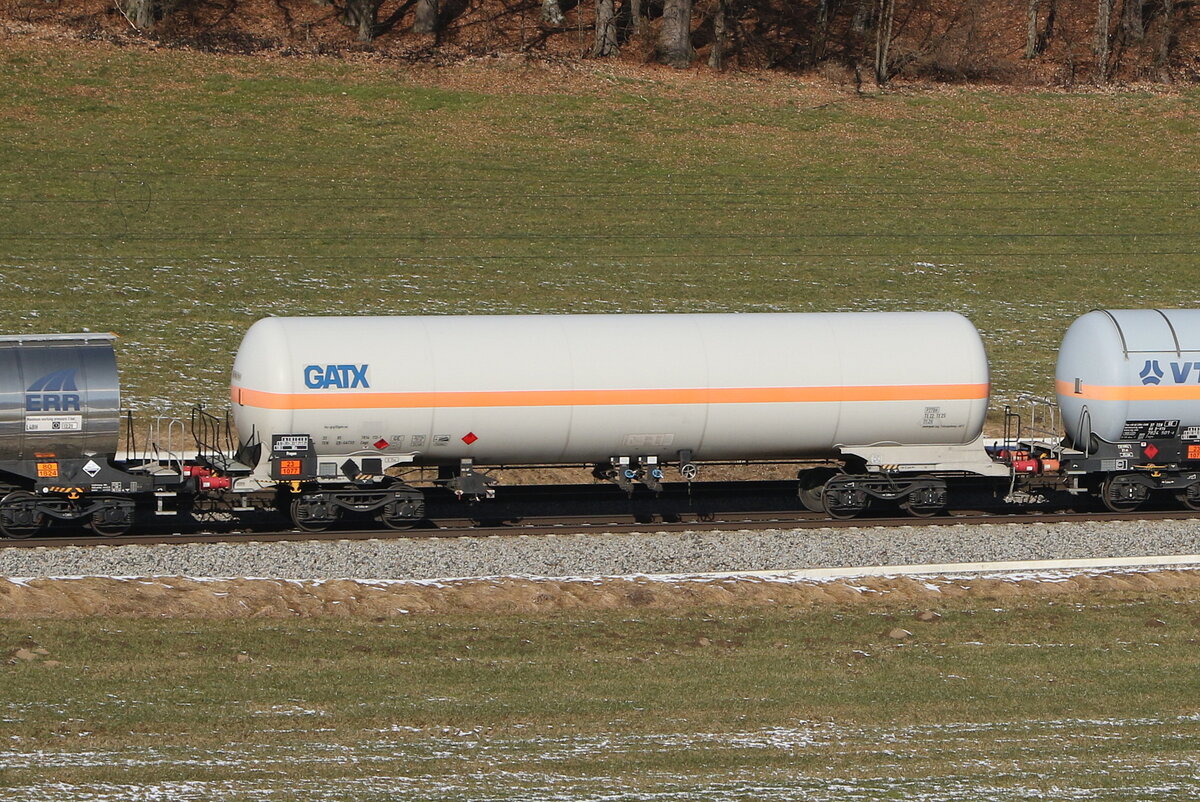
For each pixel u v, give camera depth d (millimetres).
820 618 75938
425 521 95438
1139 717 62656
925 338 93375
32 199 188875
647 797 53625
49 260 170500
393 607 76062
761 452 93750
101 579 77875
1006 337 161000
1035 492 106500
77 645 68750
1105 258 192000
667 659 69000
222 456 93250
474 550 86062
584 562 84562
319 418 85938
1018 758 57969
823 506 97750
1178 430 96750
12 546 84125
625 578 81500
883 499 96062
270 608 74812
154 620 73312
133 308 158000
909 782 55344
